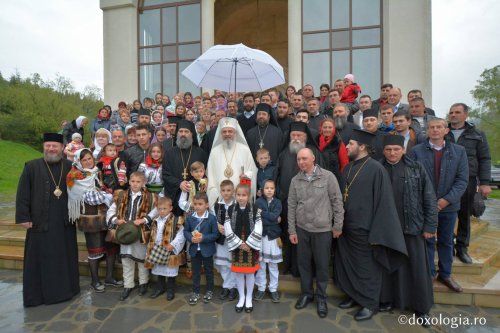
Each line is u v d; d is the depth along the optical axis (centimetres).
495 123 2278
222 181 405
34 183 399
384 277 376
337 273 389
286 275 429
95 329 342
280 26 1617
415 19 971
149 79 1211
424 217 356
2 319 364
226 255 402
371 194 363
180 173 461
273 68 460
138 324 350
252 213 382
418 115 468
